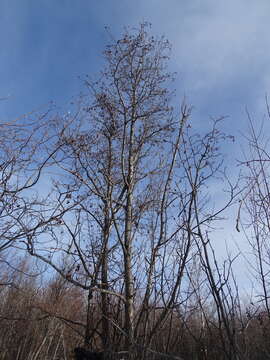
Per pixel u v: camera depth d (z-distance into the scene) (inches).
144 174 432.5
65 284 505.0
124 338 361.7
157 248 352.2
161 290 316.2
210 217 311.4
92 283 370.3
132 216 412.2
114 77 458.9
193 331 299.3
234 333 228.8
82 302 508.4
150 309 327.6
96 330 376.5
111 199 404.8
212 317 291.0
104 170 423.2
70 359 445.1
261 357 241.0
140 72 462.0
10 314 482.9
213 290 236.2
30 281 502.6
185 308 304.3
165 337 322.0
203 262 241.8
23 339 470.0
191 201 311.3
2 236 302.7
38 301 495.2
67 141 349.4
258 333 256.1
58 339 475.2
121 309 382.3
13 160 297.1
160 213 367.2
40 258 333.7
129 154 438.9
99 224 410.0
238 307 244.7
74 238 374.6
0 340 471.5
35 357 436.8
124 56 462.6
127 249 395.2
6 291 496.7
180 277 315.6
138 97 456.4
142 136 446.9
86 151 396.8
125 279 383.6
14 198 300.5
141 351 303.9
